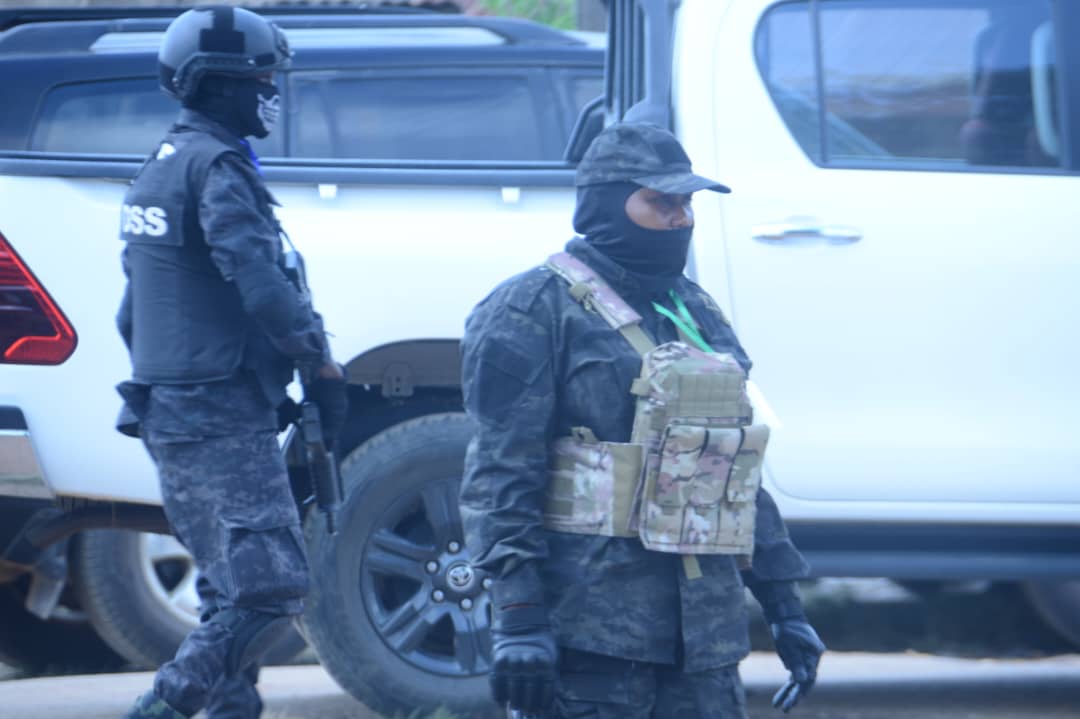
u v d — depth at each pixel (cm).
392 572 1639
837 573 1678
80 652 2341
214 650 1280
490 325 991
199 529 1294
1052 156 1723
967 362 1664
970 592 2822
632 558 973
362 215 1619
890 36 1720
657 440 967
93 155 1571
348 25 2381
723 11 1700
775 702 1063
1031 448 1667
